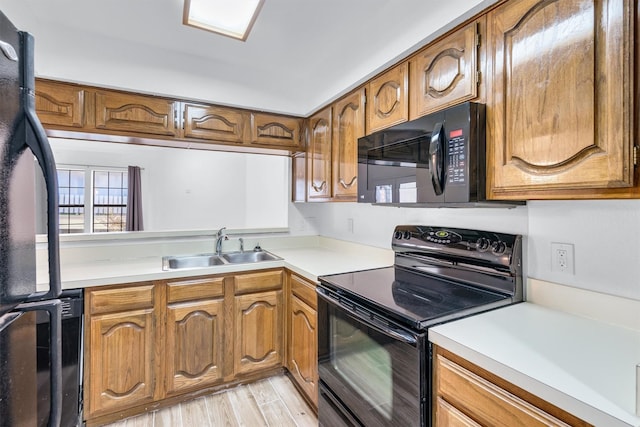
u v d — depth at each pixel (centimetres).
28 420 71
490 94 118
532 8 104
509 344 96
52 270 73
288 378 230
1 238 61
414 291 147
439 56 139
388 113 171
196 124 222
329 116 229
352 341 144
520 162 108
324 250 280
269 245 283
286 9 168
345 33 191
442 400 104
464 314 120
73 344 170
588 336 102
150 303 190
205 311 205
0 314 61
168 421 185
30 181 73
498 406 87
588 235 118
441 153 125
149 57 204
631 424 63
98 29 185
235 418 188
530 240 136
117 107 199
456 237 161
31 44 72
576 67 92
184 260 243
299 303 207
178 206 506
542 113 101
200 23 175
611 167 85
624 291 109
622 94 82
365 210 241
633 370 82
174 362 197
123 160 483
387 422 121
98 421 181
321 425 170
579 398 71
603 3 86
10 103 64
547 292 130
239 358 217
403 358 114
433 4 137
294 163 289
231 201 532
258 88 240
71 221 464
